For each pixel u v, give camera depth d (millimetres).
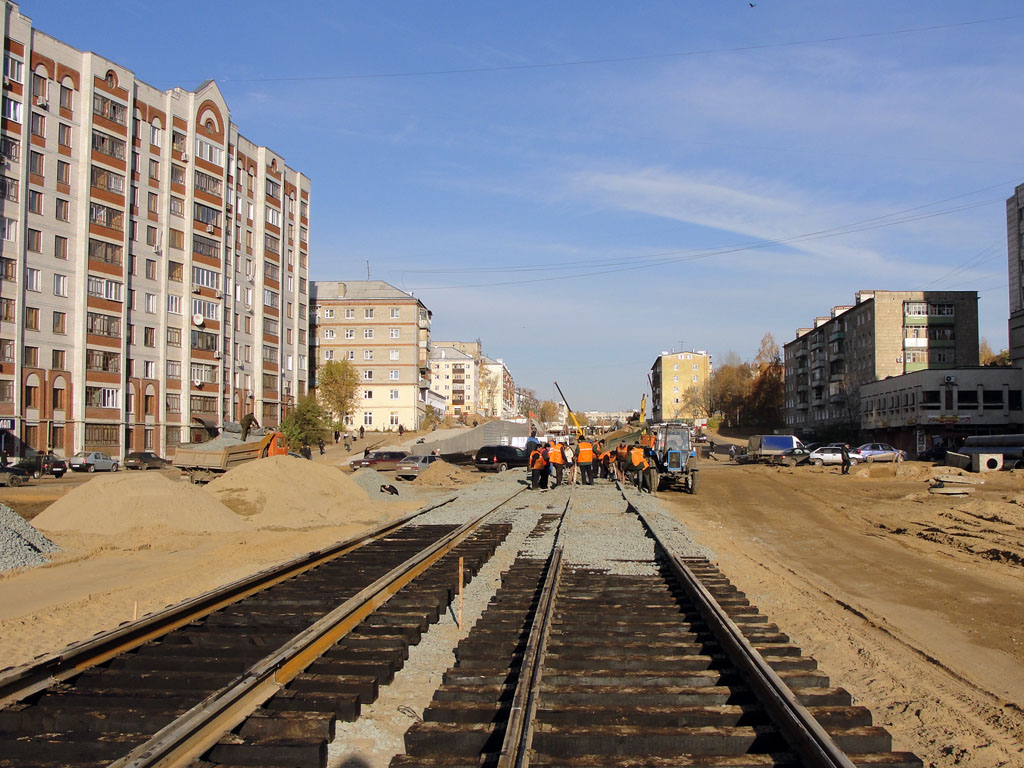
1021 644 9828
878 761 5613
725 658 7996
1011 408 67375
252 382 73750
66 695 6812
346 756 6086
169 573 14148
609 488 34094
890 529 21578
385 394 99500
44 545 15984
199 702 6402
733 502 29266
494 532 18719
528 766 5375
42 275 52156
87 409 54688
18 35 50344
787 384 119875
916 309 80875
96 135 56000
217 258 67938
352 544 16469
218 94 68125
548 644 8484
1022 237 67750
